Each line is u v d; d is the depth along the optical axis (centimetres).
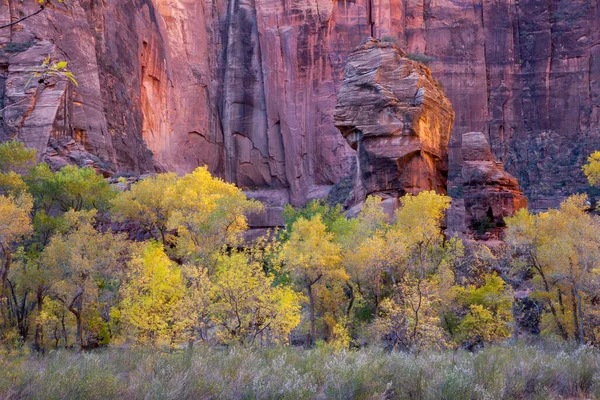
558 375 1025
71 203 3441
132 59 5834
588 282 2083
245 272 1820
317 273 2248
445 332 2328
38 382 844
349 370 977
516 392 900
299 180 7181
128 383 940
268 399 852
